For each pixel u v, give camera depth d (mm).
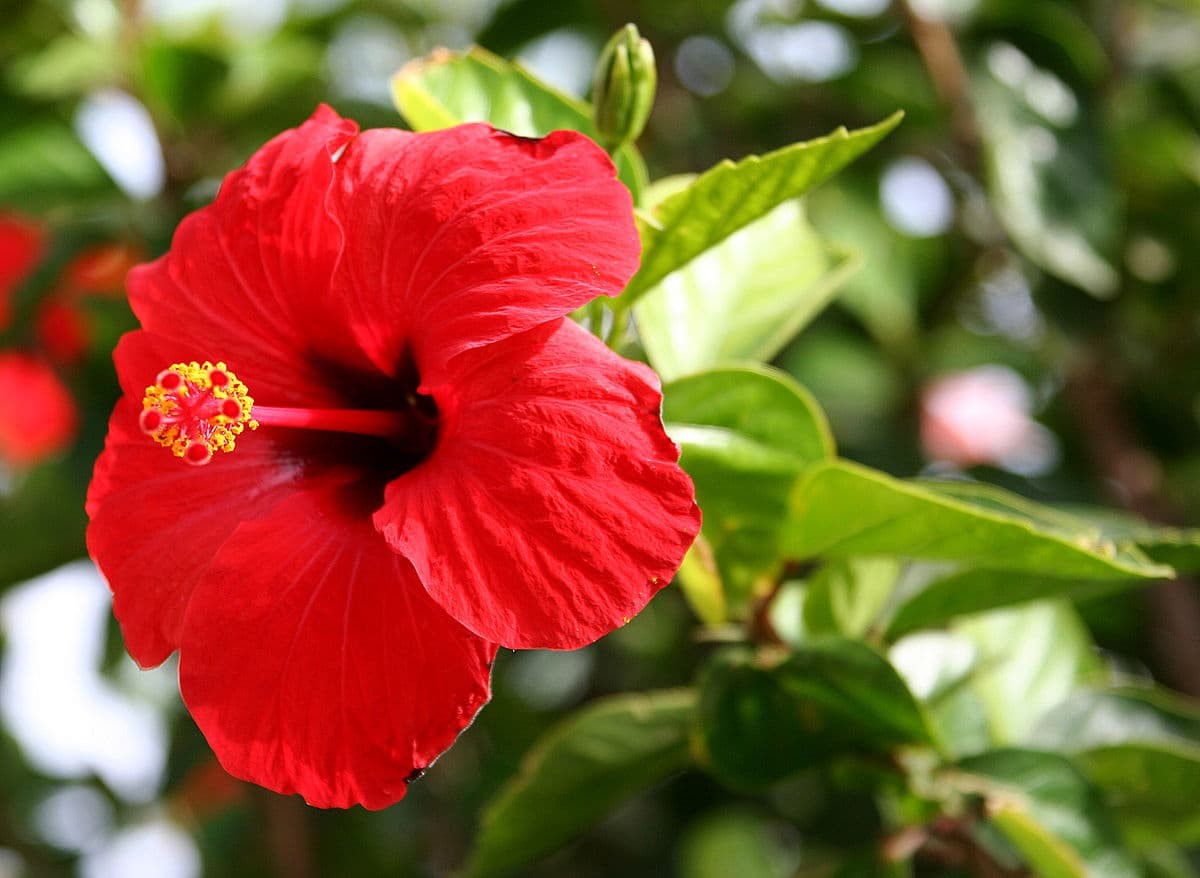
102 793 943
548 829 611
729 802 811
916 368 872
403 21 911
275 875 855
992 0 750
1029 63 748
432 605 486
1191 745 616
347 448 521
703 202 518
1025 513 545
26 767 952
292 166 508
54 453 807
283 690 489
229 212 514
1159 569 512
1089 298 756
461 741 844
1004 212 722
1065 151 737
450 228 490
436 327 489
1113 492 779
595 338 484
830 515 534
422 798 823
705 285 593
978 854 576
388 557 494
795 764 560
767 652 559
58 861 930
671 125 860
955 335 892
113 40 771
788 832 912
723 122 882
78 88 771
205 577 496
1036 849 560
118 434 518
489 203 489
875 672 542
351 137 507
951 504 518
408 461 520
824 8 837
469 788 827
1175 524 774
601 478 473
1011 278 863
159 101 764
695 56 908
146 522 512
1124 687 625
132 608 509
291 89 775
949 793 569
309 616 492
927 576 617
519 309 480
